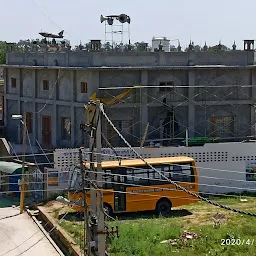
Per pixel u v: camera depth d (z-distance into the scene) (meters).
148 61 37.97
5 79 45.72
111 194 28.88
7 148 39.75
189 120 38.69
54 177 33.03
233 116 39.78
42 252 25.17
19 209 32.66
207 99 39.03
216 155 35.03
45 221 29.52
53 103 40.09
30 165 34.84
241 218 27.94
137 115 37.72
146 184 29.47
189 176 30.06
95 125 18.06
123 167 29.14
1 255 24.92
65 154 33.16
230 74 39.41
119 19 39.50
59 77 39.47
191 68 38.22
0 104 60.53
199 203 32.22
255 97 39.94
